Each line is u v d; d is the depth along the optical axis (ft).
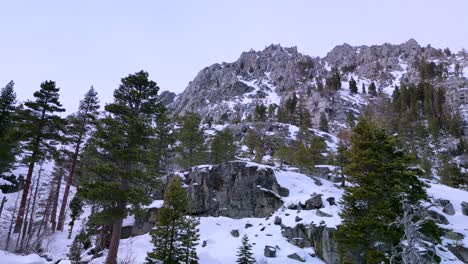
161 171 161.07
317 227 107.14
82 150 140.56
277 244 107.76
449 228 104.99
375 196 71.92
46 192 191.42
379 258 63.26
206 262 97.76
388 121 302.66
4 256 56.08
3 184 168.66
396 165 72.95
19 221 100.89
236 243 112.98
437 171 224.74
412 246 24.86
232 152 212.64
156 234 92.53
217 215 137.39
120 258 97.04
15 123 119.65
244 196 138.62
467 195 140.15
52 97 120.88
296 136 292.61
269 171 144.46
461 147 289.33
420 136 279.08
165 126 176.76
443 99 428.56
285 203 131.75
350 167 76.95
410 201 66.13
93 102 154.92
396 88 487.61
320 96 491.72
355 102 487.61
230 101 567.59
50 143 124.67
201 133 198.70
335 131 382.42
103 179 84.28
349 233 69.05
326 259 98.58
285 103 488.02
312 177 158.51
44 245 121.60
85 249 125.80
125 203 82.69
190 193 144.25
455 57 626.23
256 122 353.31
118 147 83.92
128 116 89.45
